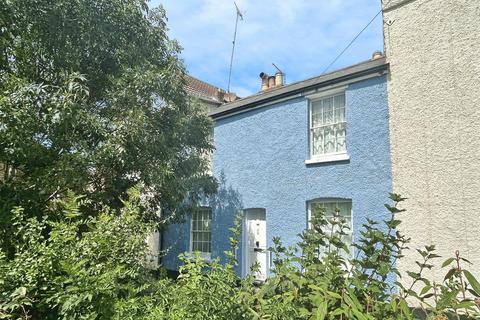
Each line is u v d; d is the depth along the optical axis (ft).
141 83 23.16
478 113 23.34
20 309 12.39
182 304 10.71
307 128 32.53
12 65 21.33
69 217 15.76
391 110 27.25
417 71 26.32
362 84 29.12
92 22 22.56
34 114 18.63
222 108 40.47
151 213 25.48
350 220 28.99
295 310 10.77
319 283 11.24
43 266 12.44
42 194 19.98
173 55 27.96
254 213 36.29
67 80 20.30
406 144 26.23
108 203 21.71
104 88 24.52
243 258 35.70
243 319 10.84
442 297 10.47
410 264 24.66
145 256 16.02
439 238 24.06
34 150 19.04
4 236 15.29
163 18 28.14
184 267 13.14
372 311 10.80
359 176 28.35
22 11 20.33
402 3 27.71
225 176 39.09
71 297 11.21
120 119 22.02
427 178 25.02
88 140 21.53
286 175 33.42
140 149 22.17
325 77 31.48
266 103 36.09
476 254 22.48
